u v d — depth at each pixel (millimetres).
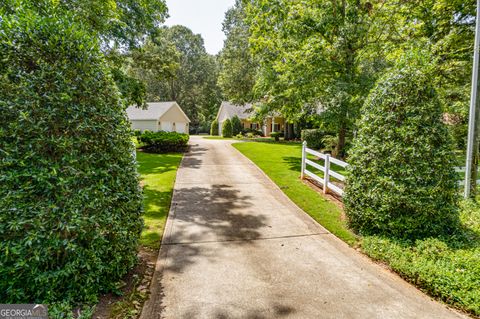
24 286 2531
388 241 4191
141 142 16984
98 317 2629
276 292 3203
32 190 2484
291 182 8523
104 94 3104
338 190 6492
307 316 2797
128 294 3039
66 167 2625
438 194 4242
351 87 9664
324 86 10805
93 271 2803
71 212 2578
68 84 2738
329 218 5594
